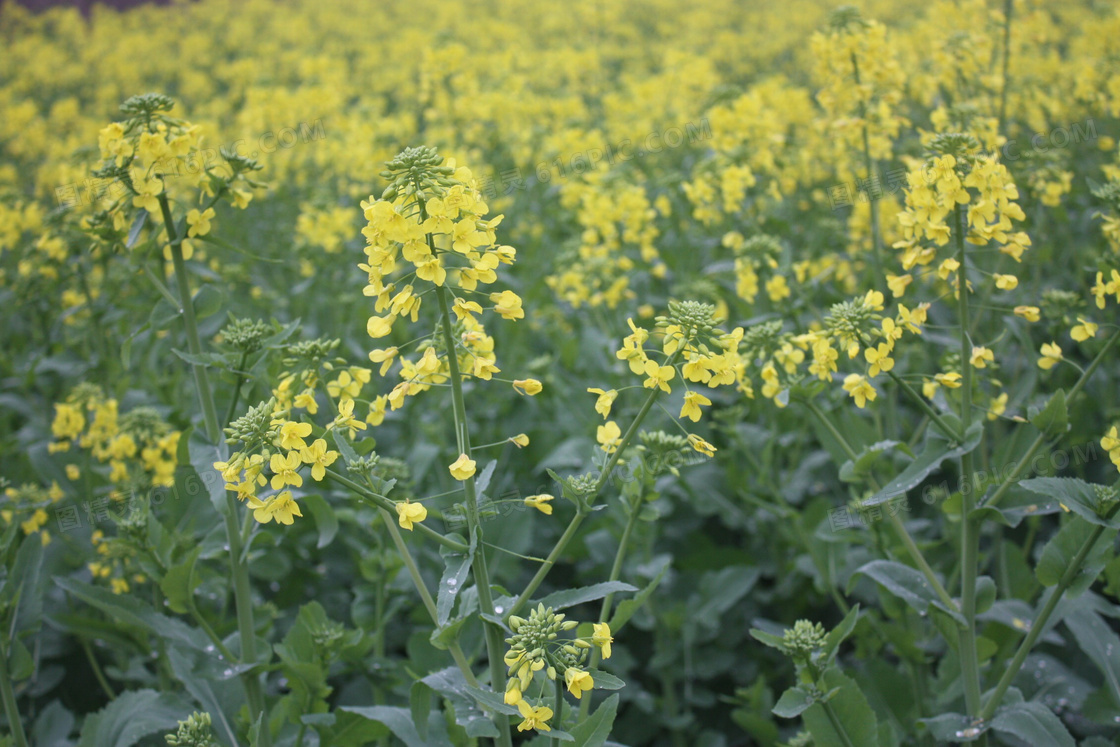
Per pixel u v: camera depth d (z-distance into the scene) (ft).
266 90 26.50
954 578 12.17
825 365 8.54
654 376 7.09
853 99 13.78
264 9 77.87
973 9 16.08
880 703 11.74
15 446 16.63
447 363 7.50
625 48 54.80
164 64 56.49
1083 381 8.38
